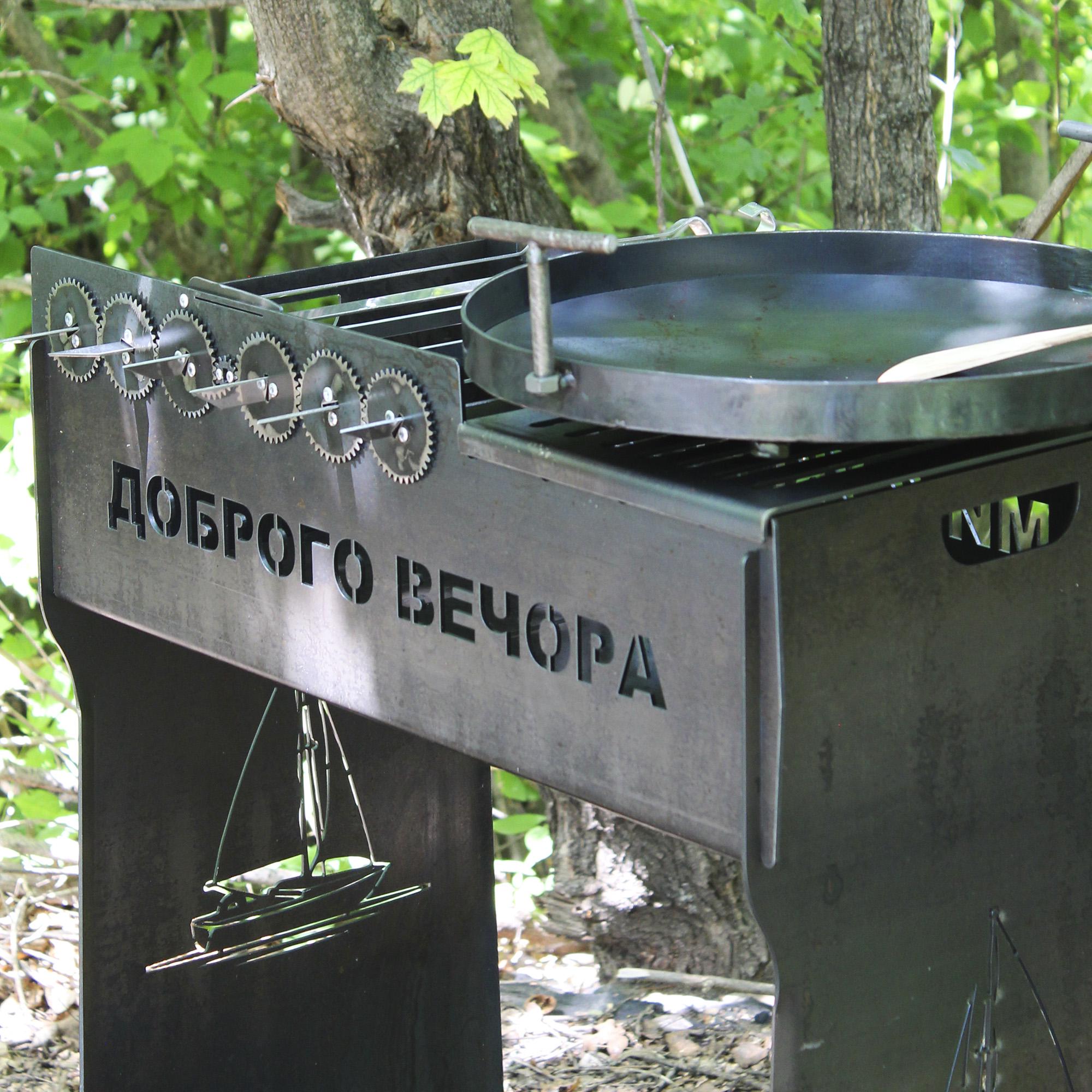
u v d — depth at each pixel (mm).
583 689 2109
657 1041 3600
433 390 2207
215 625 2672
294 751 3293
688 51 5961
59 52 6680
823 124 5203
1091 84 5730
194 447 2631
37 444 2908
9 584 4457
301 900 3340
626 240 2686
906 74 3463
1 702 5305
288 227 6668
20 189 6031
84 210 6805
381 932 3455
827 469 1947
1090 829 2189
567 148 5164
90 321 2773
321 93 3311
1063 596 2082
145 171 5133
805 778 1873
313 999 3387
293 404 2428
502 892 4418
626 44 5977
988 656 2021
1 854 4480
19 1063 3475
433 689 2330
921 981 2047
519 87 3127
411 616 2334
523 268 2461
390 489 2314
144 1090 3186
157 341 2652
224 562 2623
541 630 2148
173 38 6965
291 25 3256
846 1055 1988
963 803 2037
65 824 4605
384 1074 3500
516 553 2160
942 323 2420
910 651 1938
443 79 3066
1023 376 1784
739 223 5719
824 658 1858
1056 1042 2213
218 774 3203
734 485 1890
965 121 5324
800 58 4801
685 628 1955
